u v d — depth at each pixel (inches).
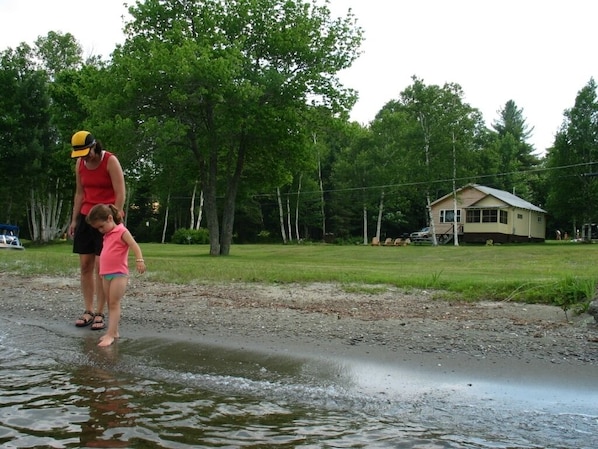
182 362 175.3
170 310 266.8
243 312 262.4
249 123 938.1
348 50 994.1
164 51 854.5
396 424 124.0
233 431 117.3
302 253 1139.3
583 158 1683.1
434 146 1631.4
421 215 2322.8
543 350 190.4
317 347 195.8
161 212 2479.1
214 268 438.6
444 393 147.3
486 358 180.9
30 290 332.5
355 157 1996.8
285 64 984.9
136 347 195.0
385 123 1937.7
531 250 1093.8
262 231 2345.0
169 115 933.2
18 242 1301.7
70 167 1494.8
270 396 143.3
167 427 119.1
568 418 128.9
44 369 166.2
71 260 478.9
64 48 1644.9
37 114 1505.9
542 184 2541.8
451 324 233.3
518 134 3034.0
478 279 354.6
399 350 191.3
